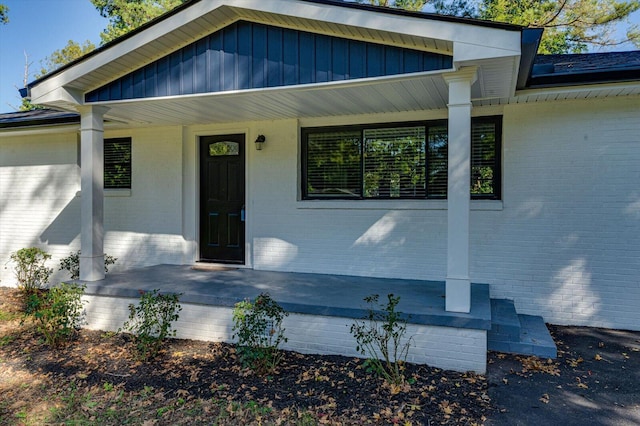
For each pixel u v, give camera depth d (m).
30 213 8.77
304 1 4.38
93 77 5.48
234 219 7.57
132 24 19.25
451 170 4.38
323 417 3.40
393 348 4.52
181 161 7.66
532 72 4.89
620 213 5.48
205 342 5.23
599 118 5.52
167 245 7.79
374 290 5.57
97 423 3.39
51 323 5.21
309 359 4.63
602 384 4.01
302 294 5.33
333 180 6.90
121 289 5.65
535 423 3.34
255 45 4.87
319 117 6.80
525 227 5.83
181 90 5.22
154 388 4.00
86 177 6.00
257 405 3.61
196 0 4.71
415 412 3.47
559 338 5.22
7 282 8.92
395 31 4.14
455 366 4.29
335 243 6.77
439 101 5.63
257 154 7.20
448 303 4.45
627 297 5.49
